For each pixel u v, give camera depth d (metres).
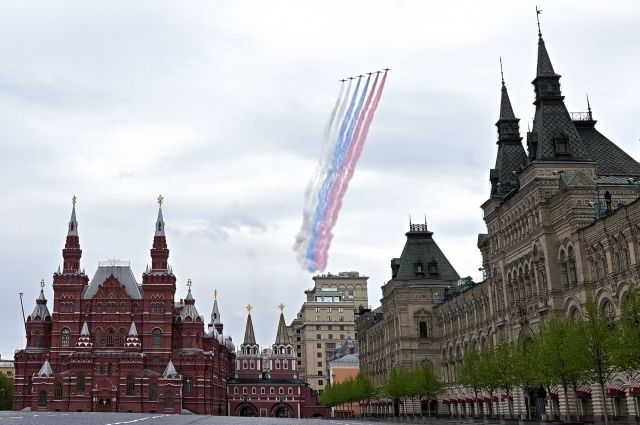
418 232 169.75
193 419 120.88
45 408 199.25
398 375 143.00
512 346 99.56
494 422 102.50
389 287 166.12
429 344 156.00
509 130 121.38
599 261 83.88
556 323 77.75
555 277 92.88
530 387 100.00
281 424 101.38
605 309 82.62
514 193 104.88
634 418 77.88
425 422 117.44
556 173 95.75
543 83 100.62
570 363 71.06
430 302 158.50
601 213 86.50
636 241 75.94
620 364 62.97
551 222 94.44
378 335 182.38
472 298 130.62
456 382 142.12
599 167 99.31
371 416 195.00
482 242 121.25
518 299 106.00
